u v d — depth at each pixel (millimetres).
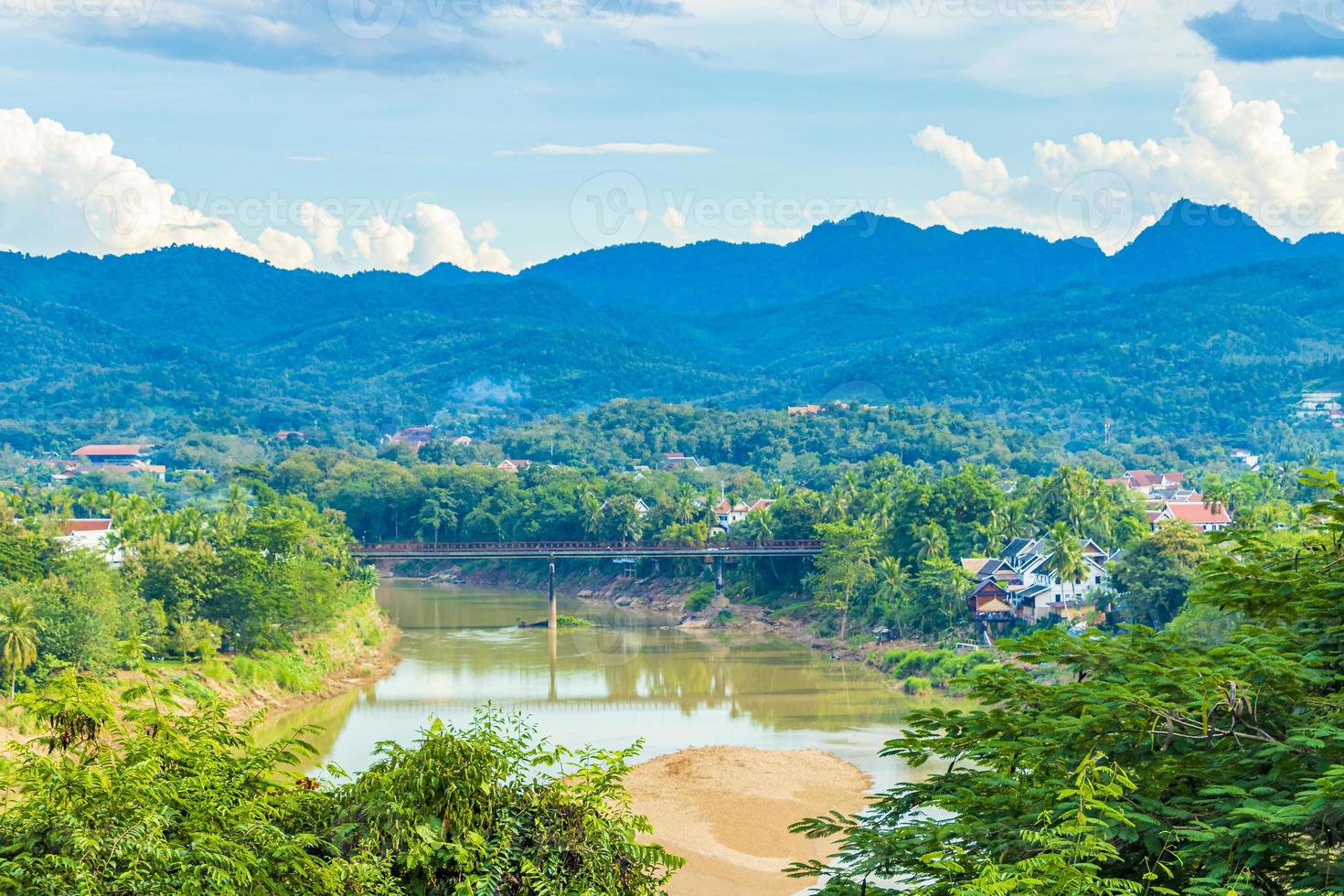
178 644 95438
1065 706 20969
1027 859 16406
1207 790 17906
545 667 115375
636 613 161375
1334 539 24266
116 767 16656
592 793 19359
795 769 74062
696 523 177500
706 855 58875
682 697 99750
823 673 112438
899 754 22469
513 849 18422
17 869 14609
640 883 19641
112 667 85312
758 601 154625
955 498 144250
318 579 114250
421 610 160750
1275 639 21625
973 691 23281
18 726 66625
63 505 184875
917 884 19125
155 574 100938
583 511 197250
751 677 109750
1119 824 17469
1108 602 114375
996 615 120875
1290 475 189250
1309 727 18734
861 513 160375
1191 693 19438
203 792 17172
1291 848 16797
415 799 18156
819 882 54625
